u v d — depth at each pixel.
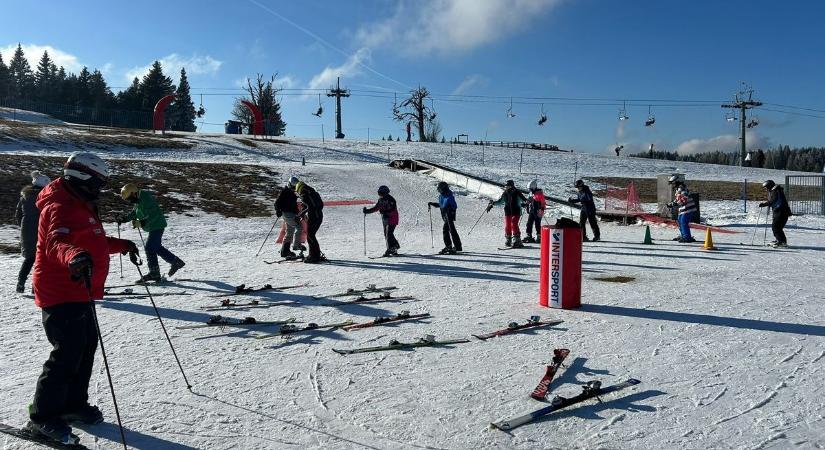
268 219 21.64
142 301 7.88
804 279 9.18
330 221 21.67
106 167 3.68
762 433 3.56
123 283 9.45
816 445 3.40
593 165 49.59
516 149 59.78
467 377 4.64
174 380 4.63
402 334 5.99
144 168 27.55
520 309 7.12
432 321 6.55
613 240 16.22
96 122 74.69
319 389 4.40
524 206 14.91
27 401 4.23
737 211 24.77
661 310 6.96
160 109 47.34
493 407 4.02
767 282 8.91
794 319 6.43
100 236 3.70
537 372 4.74
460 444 3.47
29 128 38.97
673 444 3.43
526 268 10.70
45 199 3.52
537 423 3.75
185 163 30.25
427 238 17.47
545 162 49.50
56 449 3.42
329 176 31.44
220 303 7.72
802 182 25.86
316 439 3.55
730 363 4.91
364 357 5.21
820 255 12.34
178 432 3.66
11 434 3.61
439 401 4.14
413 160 37.31
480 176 34.81
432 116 74.50
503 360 5.07
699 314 6.72
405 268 10.86
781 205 13.88
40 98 94.81
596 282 9.04
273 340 5.82
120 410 4.02
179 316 6.94
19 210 8.74
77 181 3.58
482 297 7.93
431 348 5.47
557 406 3.95
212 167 30.08
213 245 15.43
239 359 5.18
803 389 4.29
